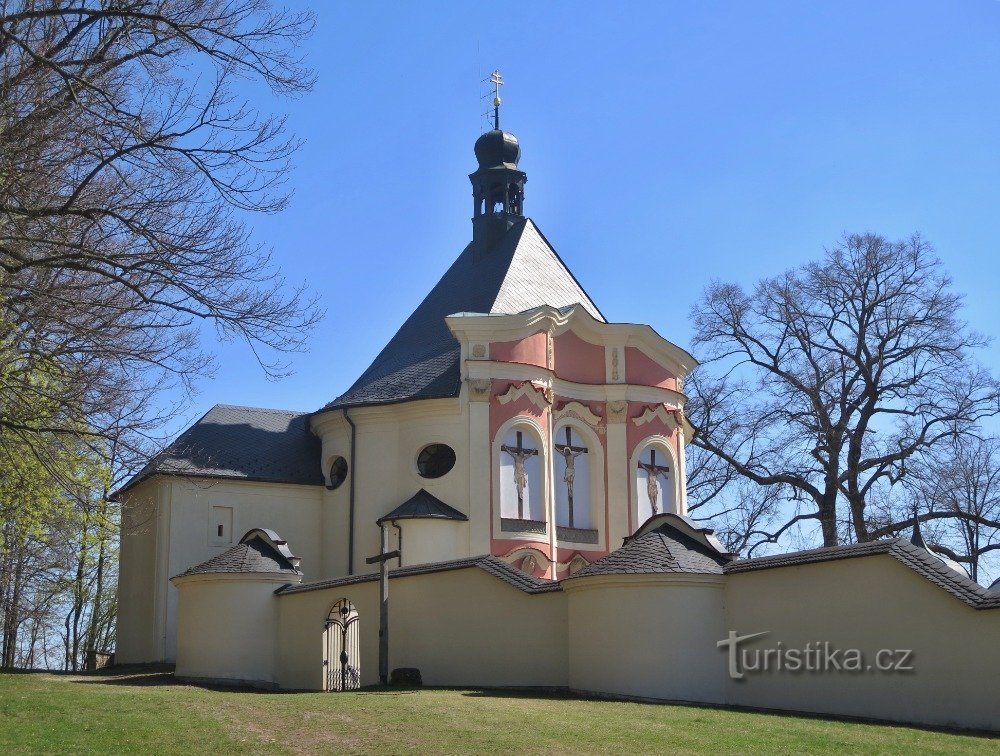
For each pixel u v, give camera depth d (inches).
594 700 993.5
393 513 1530.5
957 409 1920.5
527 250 1802.4
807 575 975.6
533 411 1577.3
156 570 1594.5
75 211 890.7
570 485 1620.3
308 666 1272.1
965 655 862.5
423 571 1184.8
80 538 1556.3
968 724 852.6
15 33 895.7
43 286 952.9
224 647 1302.9
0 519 1248.2
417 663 1165.1
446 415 1573.6
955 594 869.2
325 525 1663.4
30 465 1120.2
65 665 2252.7
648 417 1664.6
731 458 2094.0
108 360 973.2
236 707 904.9
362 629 1224.2
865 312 1964.8
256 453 1694.1
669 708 933.8
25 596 1925.4
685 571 1029.8
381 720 837.8
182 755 724.0
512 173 1872.5
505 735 775.1
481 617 1133.1
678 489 1680.6
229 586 1320.1
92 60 928.9
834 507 1967.3
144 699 944.9
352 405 1624.0
